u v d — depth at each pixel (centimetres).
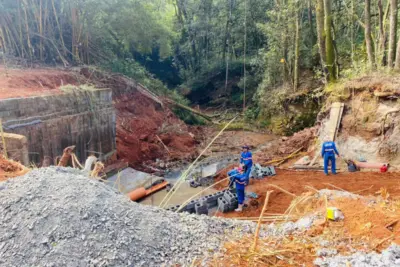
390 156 930
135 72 1945
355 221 414
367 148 987
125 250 339
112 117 1206
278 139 1730
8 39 1371
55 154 918
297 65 1803
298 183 911
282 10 1819
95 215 364
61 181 410
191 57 2759
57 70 1382
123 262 326
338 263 323
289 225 442
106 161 1172
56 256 315
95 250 329
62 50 1552
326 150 940
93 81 1478
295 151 1309
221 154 1491
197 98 2698
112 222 366
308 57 1903
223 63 2598
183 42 2734
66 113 962
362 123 1023
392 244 338
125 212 392
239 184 796
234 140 1744
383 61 1198
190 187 1085
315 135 1257
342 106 1112
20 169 586
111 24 1794
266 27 1939
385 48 1273
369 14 1141
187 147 1616
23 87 1033
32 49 1422
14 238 332
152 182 1071
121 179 1107
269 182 966
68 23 1567
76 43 1573
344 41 1786
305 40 1967
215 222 445
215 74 2612
